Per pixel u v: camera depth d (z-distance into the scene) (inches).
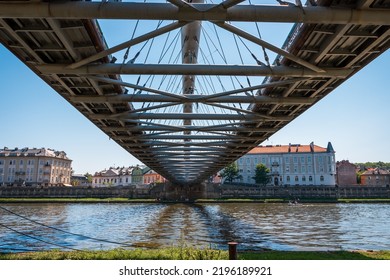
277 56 661.9
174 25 468.8
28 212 2272.4
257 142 1279.5
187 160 1791.3
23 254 575.2
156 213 2140.7
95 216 1940.2
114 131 1086.4
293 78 701.3
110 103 833.5
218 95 729.0
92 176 6309.1
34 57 590.6
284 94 797.9
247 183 4503.0
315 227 1413.6
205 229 1320.1
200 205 3026.6
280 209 2559.1
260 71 615.5
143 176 5580.7
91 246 895.1
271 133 1149.7
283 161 4500.5
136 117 936.3
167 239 1056.2
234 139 1214.3
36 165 4628.4
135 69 601.9
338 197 3887.8
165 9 436.1
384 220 1739.7
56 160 4845.0
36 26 497.4
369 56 607.2
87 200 3472.0
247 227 1393.9
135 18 442.6
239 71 611.5
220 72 606.5
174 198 3730.3
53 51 575.2
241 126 1115.3
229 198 3720.5
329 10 445.7
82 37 549.3
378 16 452.8
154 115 940.0
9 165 4645.7
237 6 439.2
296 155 4473.4
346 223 1585.9
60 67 605.6
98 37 555.8
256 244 964.6
